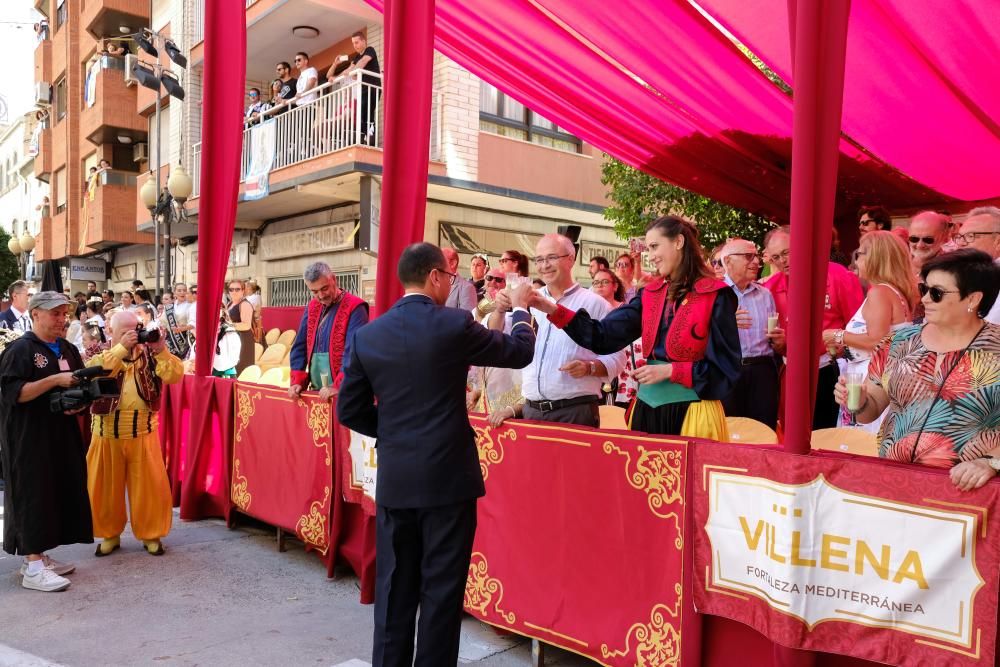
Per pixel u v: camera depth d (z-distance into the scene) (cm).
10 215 4019
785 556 265
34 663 375
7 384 475
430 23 423
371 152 1176
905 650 244
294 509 536
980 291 259
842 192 744
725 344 331
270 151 1389
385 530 314
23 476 477
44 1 2975
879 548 249
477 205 1407
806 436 270
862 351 416
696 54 539
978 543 230
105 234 2147
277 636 409
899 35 477
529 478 370
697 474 300
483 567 393
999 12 428
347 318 545
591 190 1507
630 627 323
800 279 268
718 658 299
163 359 553
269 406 570
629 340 368
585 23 520
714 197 774
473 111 1316
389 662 308
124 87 2150
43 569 484
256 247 1645
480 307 515
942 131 596
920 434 267
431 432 307
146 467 552
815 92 263
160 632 415
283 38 1464
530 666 373
